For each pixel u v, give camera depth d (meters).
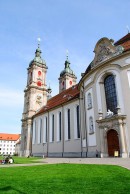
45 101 72.12
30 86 70.38
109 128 28.72
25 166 18.50
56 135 49.72
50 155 51.00
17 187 8.67
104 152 28.89
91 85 34.88
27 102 71.38
